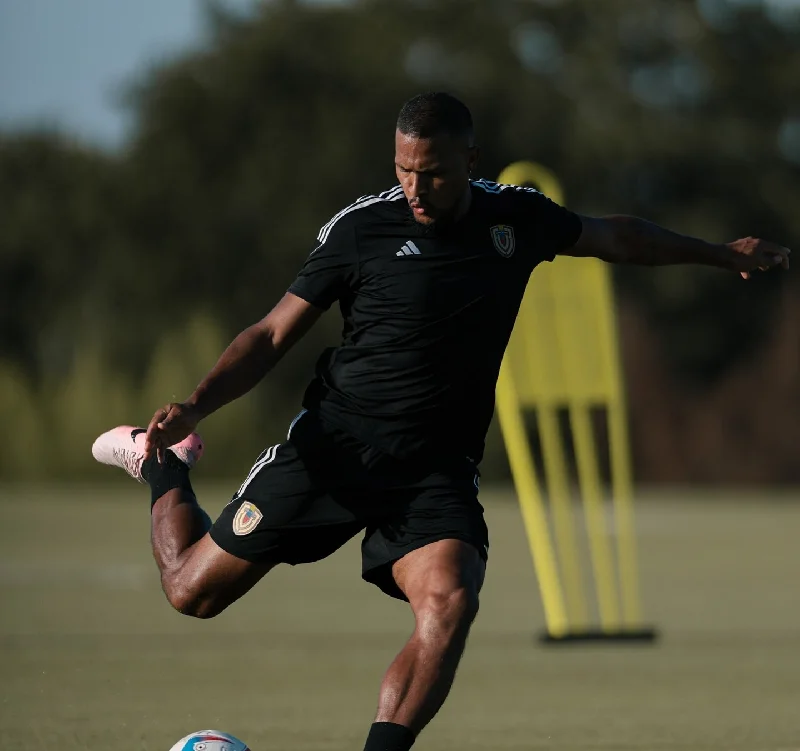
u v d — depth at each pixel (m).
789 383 149.50
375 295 18.44
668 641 39.31
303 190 181.38
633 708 28.67
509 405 38.94
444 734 25.77
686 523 90.75
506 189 19.22
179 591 19.66
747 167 188.50
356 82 185.75
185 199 183.62
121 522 84.94
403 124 17.78
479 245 18.53
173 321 178.75
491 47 192.00
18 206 193.50
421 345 18.41
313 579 57.06
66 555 65.31
